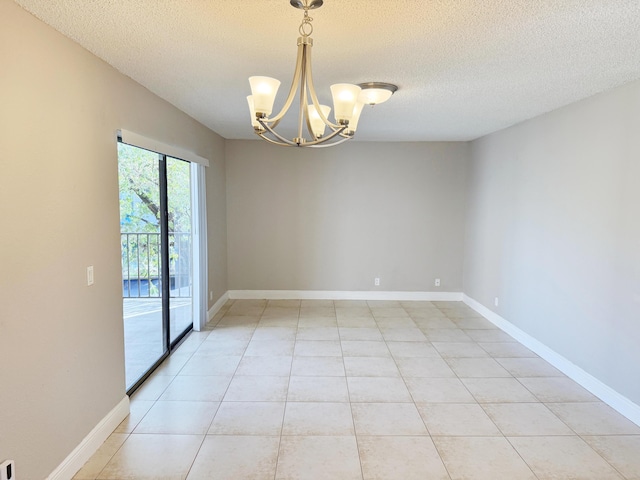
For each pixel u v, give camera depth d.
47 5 1.77
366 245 6.02
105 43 2.22
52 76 2.01
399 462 2.36
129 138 2.76
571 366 3.49
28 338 1.87
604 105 3.08
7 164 1.73
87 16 1.89
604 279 3.09
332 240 6.02
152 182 3.67
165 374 3.52
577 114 3.40
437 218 6.00
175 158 3.89
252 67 2.62
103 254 2.52
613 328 3.00
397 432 2.67
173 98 3.41
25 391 1.85
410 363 3.79
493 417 2.86
